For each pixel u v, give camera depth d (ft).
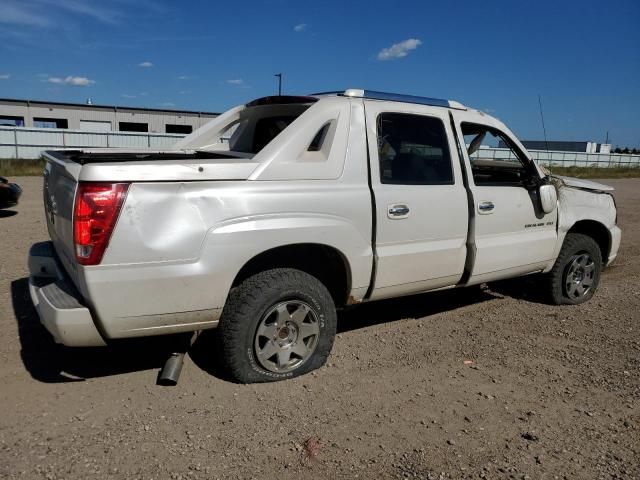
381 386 13.14
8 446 10.20
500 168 18.52
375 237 13.92
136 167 11.01
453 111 16.05
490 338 16.46
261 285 12.38
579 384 13.61
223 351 12.48
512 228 17.07
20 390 12.30
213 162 11.92
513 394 12.99
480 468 10.07
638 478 9.93
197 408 11.78
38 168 77.05
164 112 158.20
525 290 21.17
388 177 14.29
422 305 19.38
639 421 11.92
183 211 11.39
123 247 10.92
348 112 13.78
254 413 11.67
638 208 49.55
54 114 146.72
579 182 19.90
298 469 9.86
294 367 13.21
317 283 13.15
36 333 15.33
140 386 12.67
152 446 10.36
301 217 12.69
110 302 11.00
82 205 10.72
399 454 10.41
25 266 21.81
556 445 10.91
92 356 14.11
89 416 11.34
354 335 16.39
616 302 20.31
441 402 12.47
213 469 9.76
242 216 11.96
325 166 13.24
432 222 14.98
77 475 9.45
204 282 11.65
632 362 14.96
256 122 17.78
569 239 19.27
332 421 11.48
